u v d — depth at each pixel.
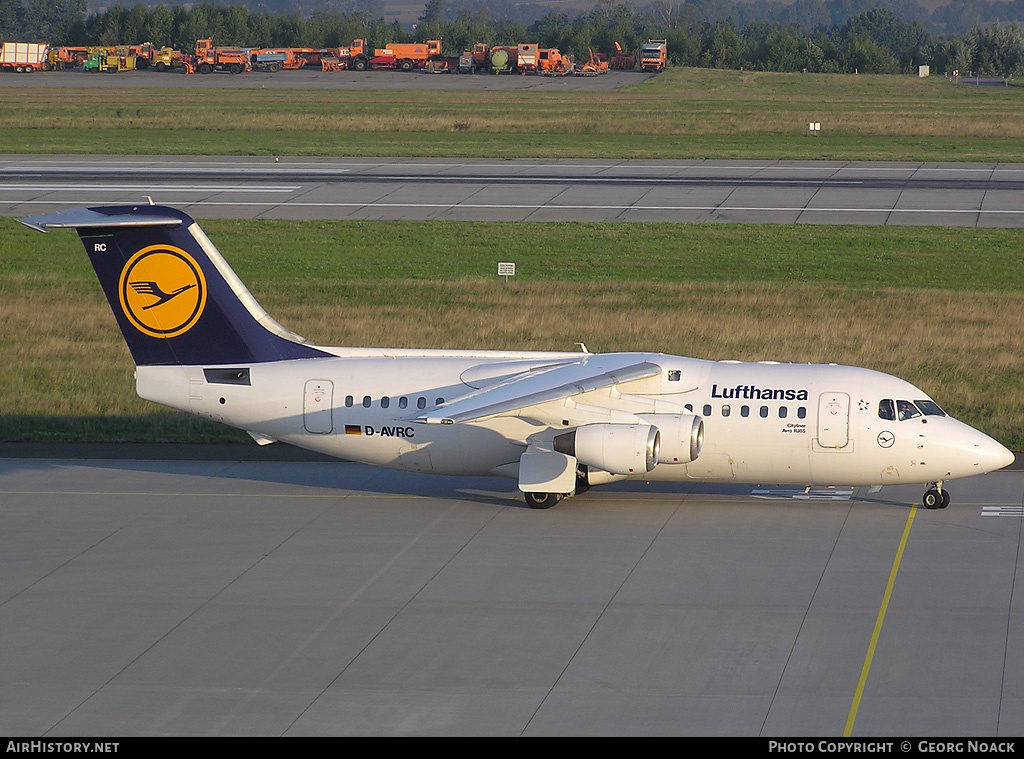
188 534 114.25
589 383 115.06
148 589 100.12
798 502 123.88
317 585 100.88
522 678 82.81
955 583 99.81
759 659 85.38
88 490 128.38
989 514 118.75
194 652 87.62
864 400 118.19
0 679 83.12
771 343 191.62
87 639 90.06
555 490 118.62
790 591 98.44
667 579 101.44
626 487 130.25
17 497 125.56
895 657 85.44
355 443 124.94
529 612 94.50
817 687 80.81
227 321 125.81
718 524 116.44
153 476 133.75
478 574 103.12
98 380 174.00
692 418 117.38
